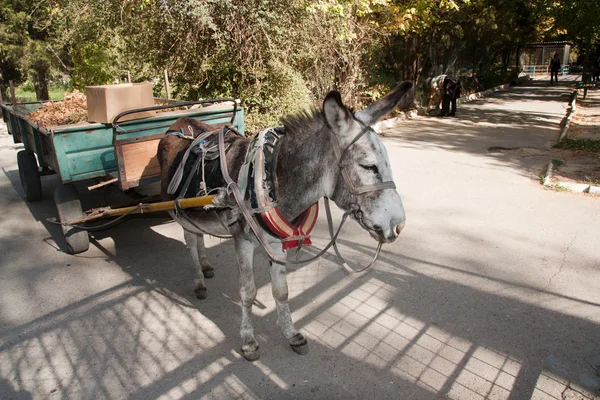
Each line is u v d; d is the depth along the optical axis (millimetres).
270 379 3098
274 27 8398
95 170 4484
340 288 4270
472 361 3209
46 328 3738
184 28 8469
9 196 7344
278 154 2789
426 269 4570
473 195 6711
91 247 5355
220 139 3158
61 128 4148
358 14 10961
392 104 2500
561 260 4648
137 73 9508
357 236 5496
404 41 16031
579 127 12531
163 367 3244
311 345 3443
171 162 3711
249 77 9359
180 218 3639
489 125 13320
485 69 26703
